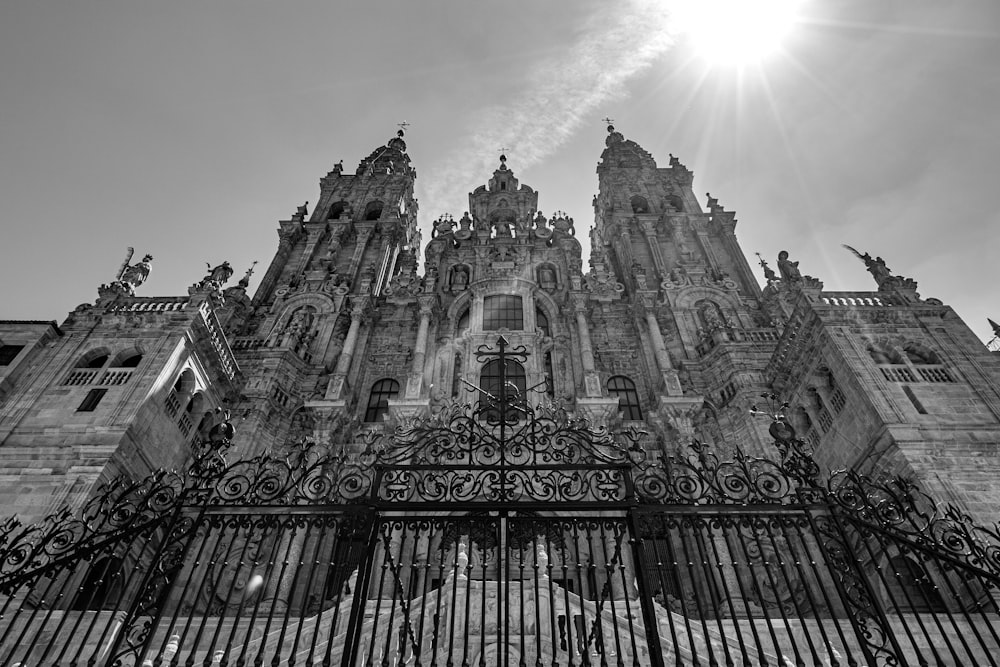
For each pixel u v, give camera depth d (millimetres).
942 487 17688
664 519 10492
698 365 31953
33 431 20344
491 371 32031
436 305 37188
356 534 10367
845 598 9477
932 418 19531
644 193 50844
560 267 41562
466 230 47062
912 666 14281
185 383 24750
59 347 23578
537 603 9359
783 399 26516
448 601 15742
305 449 11547
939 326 23141
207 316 25969
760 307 36906
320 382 32500
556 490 10859
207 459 11258
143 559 20438
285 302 38000
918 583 9773
